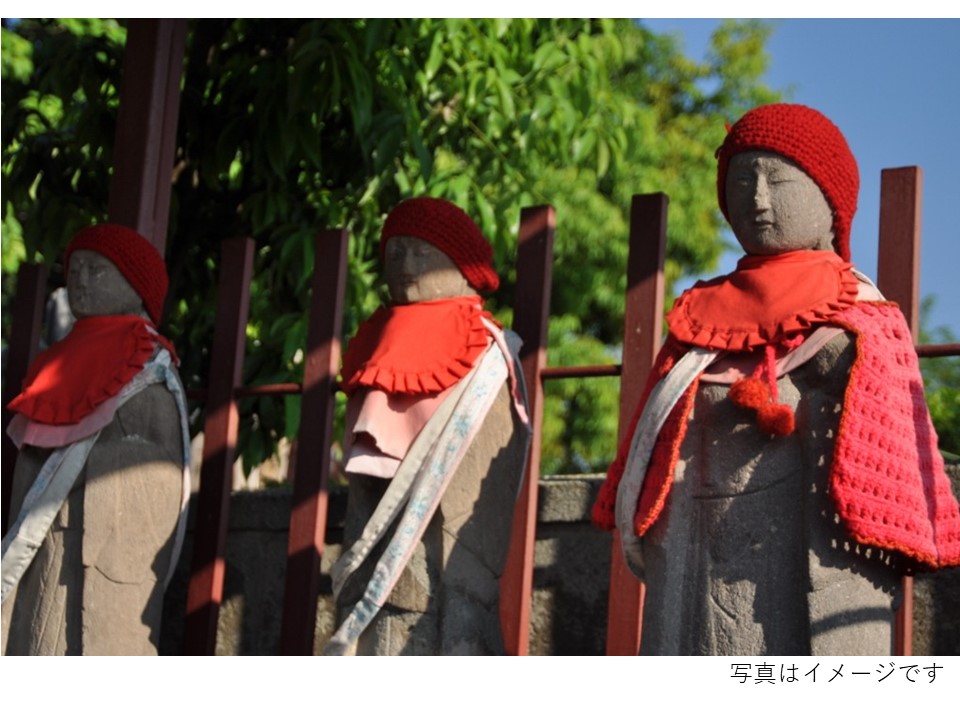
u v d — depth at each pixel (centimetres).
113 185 636
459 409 498
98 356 550
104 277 563
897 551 409
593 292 1126
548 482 591
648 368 535
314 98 714
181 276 791
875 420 407
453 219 528
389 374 503
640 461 428
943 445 988
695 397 427
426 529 497
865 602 406
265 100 738
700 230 1151
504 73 780
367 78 711
